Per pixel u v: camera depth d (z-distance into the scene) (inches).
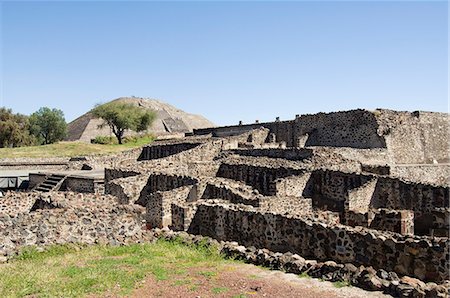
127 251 525.7
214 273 425.1
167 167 1322.6
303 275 413.1
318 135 1656.0
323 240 495.8
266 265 452.4
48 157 2223.2
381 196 882.8
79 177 1288.1
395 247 431.2
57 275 417.4
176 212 695.7
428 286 348.5
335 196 948.6
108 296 361.4
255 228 578.2
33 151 2534.5
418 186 819.4
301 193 977.5
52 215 544.4
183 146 1749.5
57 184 1328.7
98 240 565.0
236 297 355.6
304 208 789.9
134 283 393.4
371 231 465.4
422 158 1558.8
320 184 983.6
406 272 421.1
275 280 402.3
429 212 727.7
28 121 3609.7
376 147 1446.9
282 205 764.6
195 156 1493.6
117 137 3309.5
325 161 1150.3
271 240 553.9
